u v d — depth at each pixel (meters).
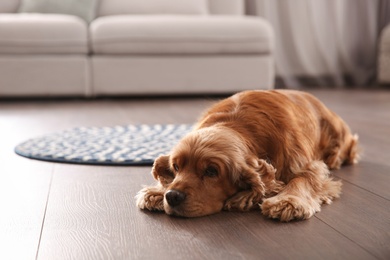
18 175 1.94
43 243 1.27
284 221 1.39
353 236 1.28
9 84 4.30
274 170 1.47
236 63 4.52
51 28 4.29
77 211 1.51
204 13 4.98
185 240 1.27
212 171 1.41
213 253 1.19
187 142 1.44
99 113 3.66
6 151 2.39
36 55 4.31
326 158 1.94
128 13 4.89
